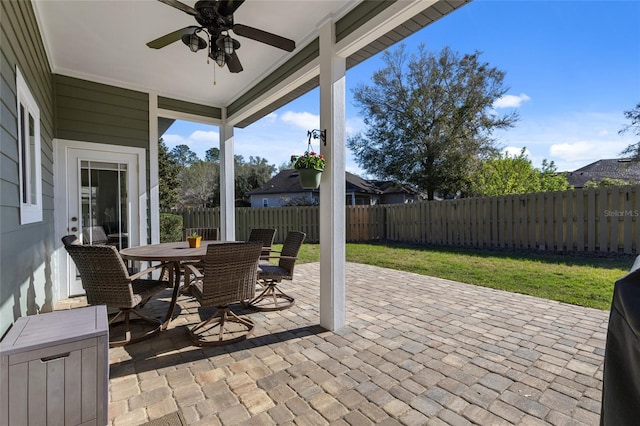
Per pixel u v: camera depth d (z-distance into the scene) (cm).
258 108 484
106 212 460
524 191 1242
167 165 1517
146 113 492
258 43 359
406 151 1633
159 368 236
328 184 309
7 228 176
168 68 423
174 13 304
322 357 252
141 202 485
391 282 498
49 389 149
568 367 233
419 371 229
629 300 100
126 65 414
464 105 1552
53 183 407
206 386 211
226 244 269
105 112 456
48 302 342
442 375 223
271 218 1075
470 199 801
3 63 175
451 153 1545
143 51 376
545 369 230
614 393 103
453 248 800
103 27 326
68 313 189
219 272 273
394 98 1648
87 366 158
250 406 190
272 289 383
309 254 798
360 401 194
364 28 276
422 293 434
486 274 516
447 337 288
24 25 241
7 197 177
